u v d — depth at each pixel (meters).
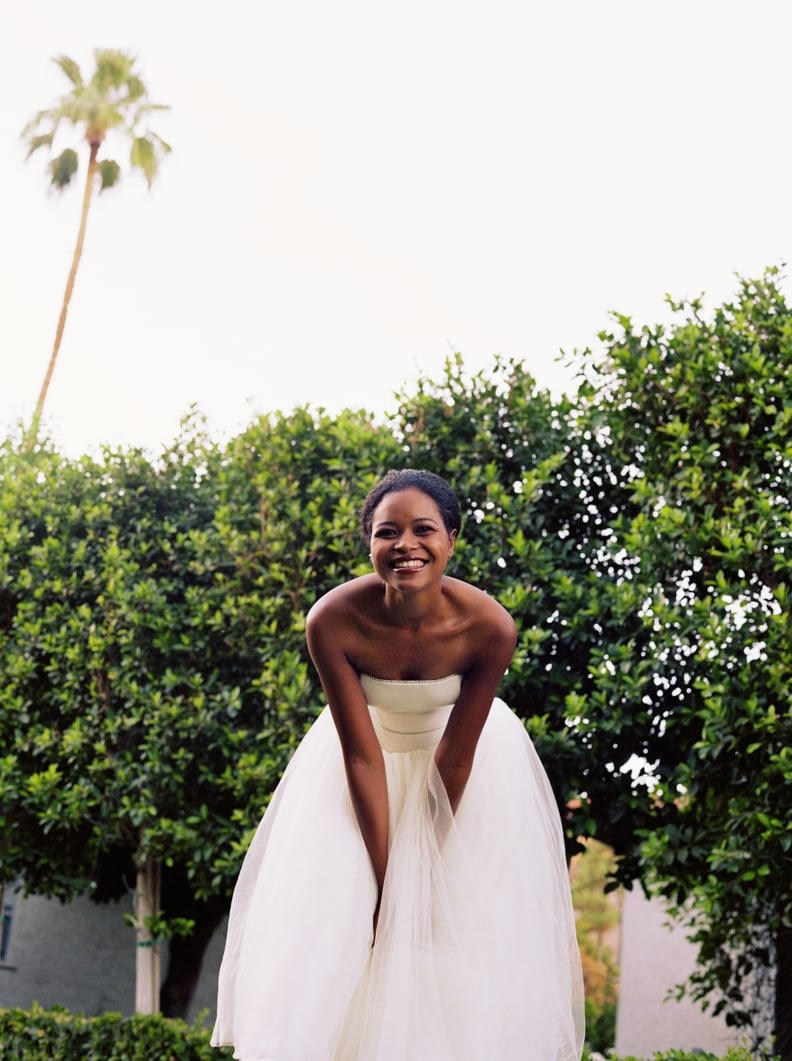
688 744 6.43
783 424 6.23
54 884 8.35
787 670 5.81
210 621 7.23
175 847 7.28
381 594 3.06
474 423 7.18
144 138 19.83
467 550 6.78
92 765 7.38
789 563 5.96
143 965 7.86
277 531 7.20
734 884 5.91
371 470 7.23
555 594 6.62
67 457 8.72
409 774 3.33
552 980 3.07
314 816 3.10
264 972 2.84
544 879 3.16
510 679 6.41
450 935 3.02
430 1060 2.83
